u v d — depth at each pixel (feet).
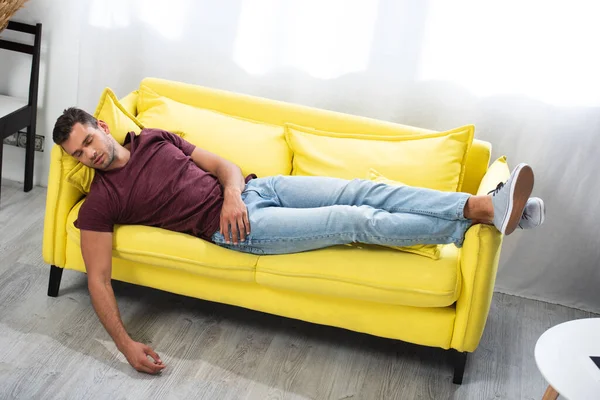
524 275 10.76
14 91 11.66
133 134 9.01
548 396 7.42
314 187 8.89
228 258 8.53
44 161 11.98
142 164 8.77
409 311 8.38
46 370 8.16
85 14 10.60
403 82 10.21
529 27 9.60
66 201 8.93
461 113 10.20
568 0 9.40
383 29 9.96
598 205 10.19
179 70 10.89
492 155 10.33
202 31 10.58
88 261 8.43
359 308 8.50
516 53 9.74
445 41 9.87
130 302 9.53
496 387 8.75
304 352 8.99
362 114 10.57
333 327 9.51
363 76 10.33
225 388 8.25
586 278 10.59
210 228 8.68
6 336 8.59
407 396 8.45
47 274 9.93
